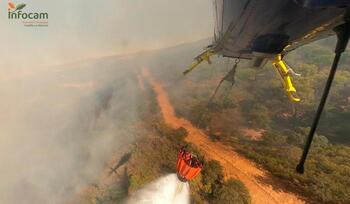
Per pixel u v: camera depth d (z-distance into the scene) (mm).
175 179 27375
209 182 26297
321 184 25234
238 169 29172
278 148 32906
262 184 26922
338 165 28938
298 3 8328
